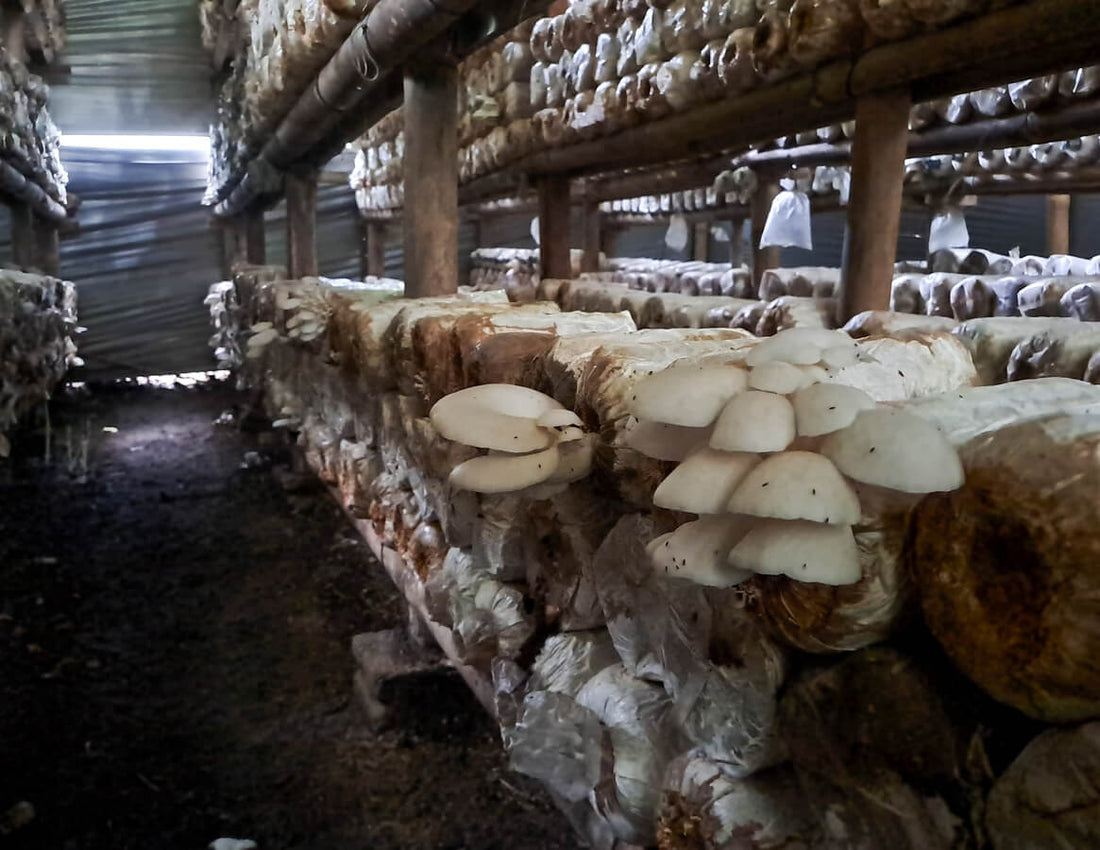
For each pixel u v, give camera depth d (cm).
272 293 450
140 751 231
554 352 144
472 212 911
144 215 918
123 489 495
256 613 321
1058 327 181
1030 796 72
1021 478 70
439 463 197
